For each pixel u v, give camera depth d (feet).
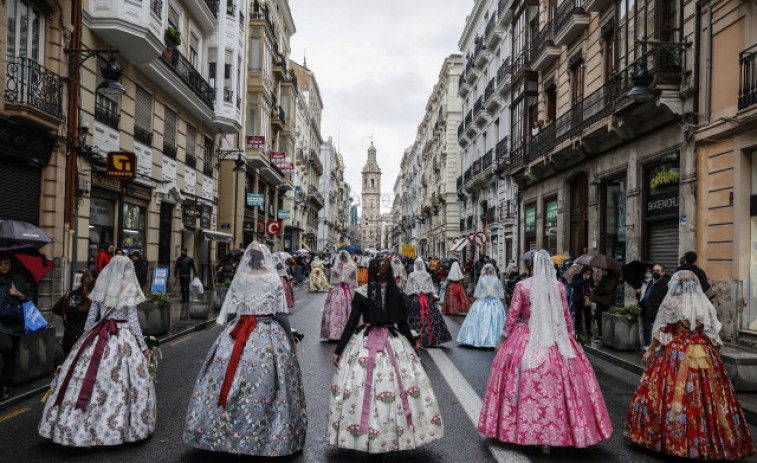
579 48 62.49
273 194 135.33
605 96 50.96
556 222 71.36
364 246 526.57
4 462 14.64
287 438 14.82
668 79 40.34
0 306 19.71
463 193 133.28
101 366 16.08
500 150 94.73
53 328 24.47
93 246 49.49
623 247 52.90
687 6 39.93
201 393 14.97
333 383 15.49
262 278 15.56
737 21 34.68
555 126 66.49
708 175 37.40
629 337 32.14
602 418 16.08
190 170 73.26
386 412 14.70
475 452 15.92
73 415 15.56
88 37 46.34
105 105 49.98
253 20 103.19
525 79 78.48
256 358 14.96
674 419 15.65
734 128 34.12
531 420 15.74
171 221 67.97
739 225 33.96
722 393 15.83
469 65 126.21
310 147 206.69
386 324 15.80
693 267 27.89
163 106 62.90
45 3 39.70
